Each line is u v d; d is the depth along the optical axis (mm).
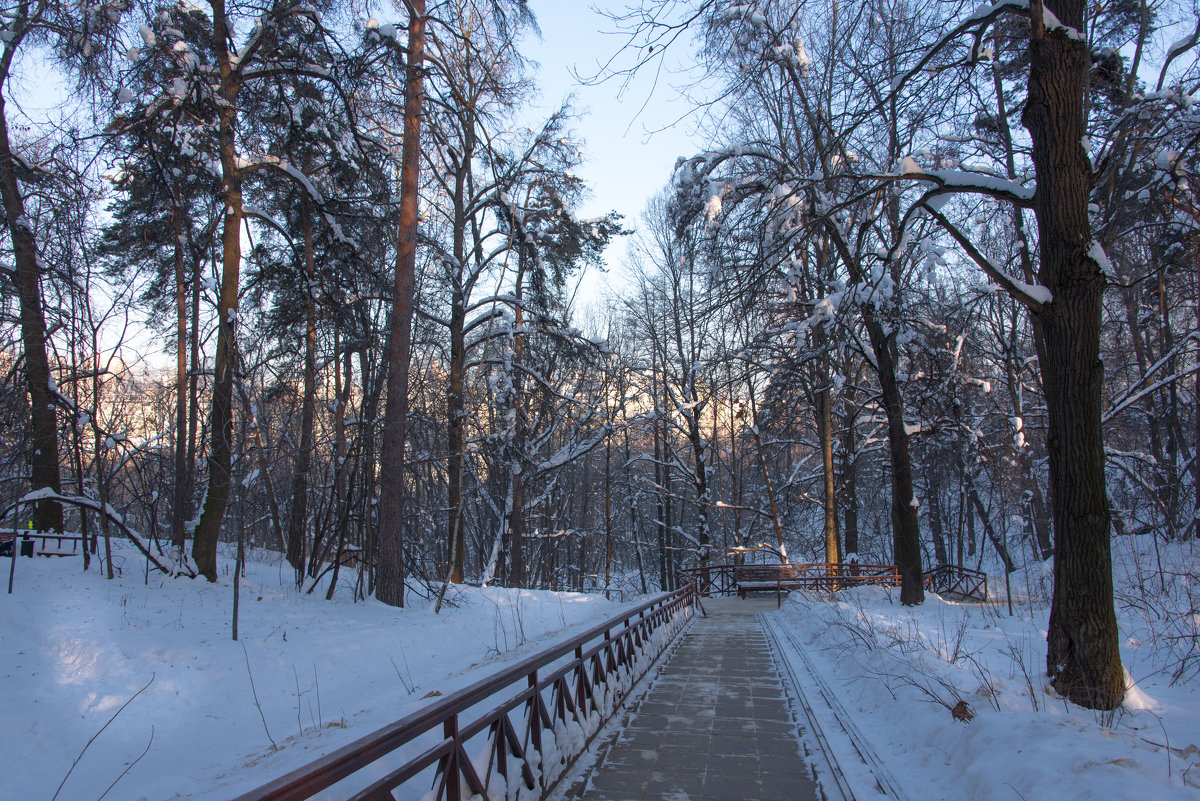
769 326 17719
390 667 10188
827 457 23094
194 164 13727
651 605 10711
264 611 11539
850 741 6117
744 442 31266
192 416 16219
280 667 9266
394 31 14867
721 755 6098
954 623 11164
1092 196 12398
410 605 15398
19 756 6090
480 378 23469
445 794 3445
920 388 16750
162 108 12383
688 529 42062
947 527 39625
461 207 22500
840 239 14414
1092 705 5691
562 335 22641
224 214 14359
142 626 9367
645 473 41250
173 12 13078
